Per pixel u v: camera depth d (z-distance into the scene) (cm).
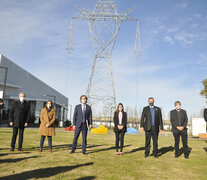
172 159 621
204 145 1105
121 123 664
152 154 712
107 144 973
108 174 412
